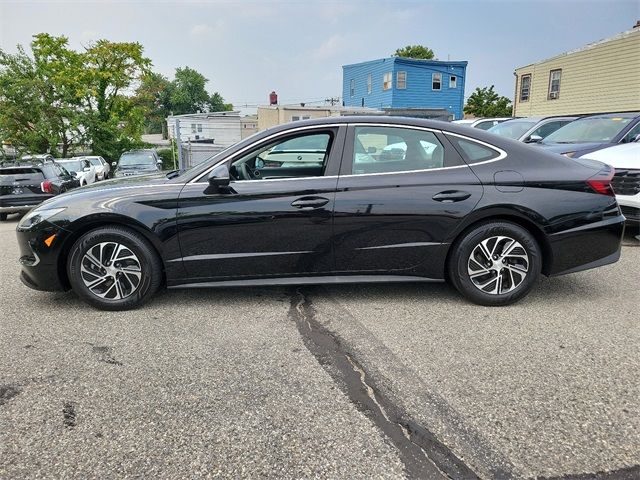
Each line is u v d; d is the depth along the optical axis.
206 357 3.10
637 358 2.99
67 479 2.04
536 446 2.21
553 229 3.74
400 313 3.78
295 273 3.87
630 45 18.19
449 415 2.45
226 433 2.33
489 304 3.87
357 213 3.73
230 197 3.72
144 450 2.22
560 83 21.77
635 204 5.67
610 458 2.12
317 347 3.22
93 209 3.72
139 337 3.41
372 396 2.63
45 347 3.27
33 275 3.86
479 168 3.78
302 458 2.16
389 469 2.08
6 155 23.53
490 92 34.00
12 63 23.62
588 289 4.27
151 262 3.83
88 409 2.54
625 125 7.01
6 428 2.39
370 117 3.88
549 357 3.03
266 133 3.85
